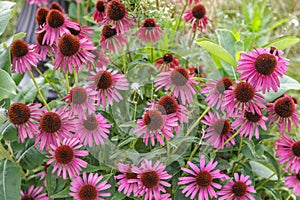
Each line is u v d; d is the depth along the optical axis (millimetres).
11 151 940
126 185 839
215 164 858
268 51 845
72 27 859
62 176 889
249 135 857
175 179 892
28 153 921
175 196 880
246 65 822
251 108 825
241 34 1321
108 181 873
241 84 822
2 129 866
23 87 1088
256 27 1483
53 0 1437
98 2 1057
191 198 843
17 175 874
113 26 909
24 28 1422
